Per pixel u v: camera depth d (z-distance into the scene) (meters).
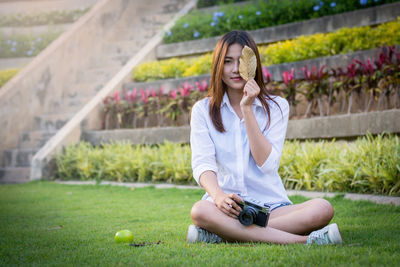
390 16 6.45
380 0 6.87
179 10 10.84
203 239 2.27
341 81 5.34
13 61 11.30
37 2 13.15
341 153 4.34
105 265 1.82
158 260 1.87
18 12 13.12
